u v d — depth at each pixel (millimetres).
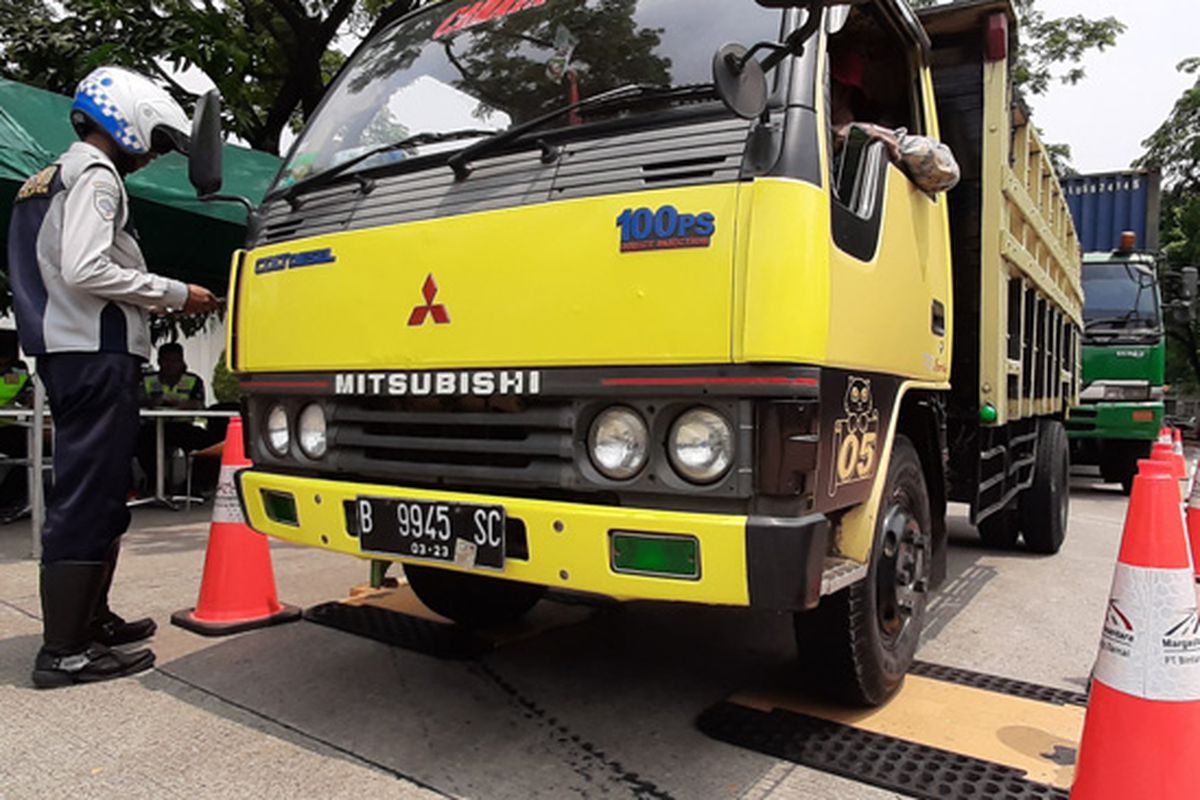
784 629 4129
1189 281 10945
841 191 2852
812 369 2320
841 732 2949
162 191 6168
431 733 2982
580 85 2912
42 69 8766
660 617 4316
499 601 4055
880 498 2877
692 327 2307
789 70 2473
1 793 2562
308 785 2619
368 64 3627
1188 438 27312
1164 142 24906
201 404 8477
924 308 3416
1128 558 2236
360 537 2816
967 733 2953
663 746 2887
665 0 2898
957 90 4328
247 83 11141
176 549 5934
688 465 2348
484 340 2596
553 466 2527
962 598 4984
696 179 2367
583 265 2447
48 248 3330
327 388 2973
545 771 2709
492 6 3375
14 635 3992
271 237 3252
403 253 2768
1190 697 2150
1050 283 5836
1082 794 2223
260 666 3604
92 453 3373
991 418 4254
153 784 2623
